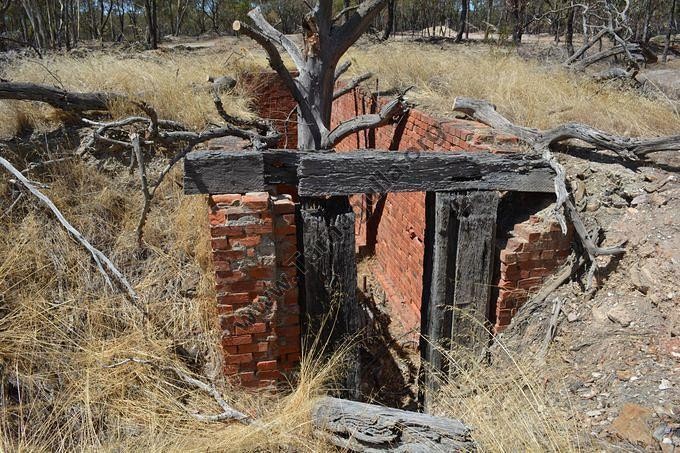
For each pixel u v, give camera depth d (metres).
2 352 3.47
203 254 4.37
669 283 3.38
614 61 11.18
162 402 3.48
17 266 4.04
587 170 4.25
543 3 17.12
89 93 5.55
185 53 11.65
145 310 4.02
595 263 3.74
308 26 6.23
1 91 5.04
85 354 3.67
